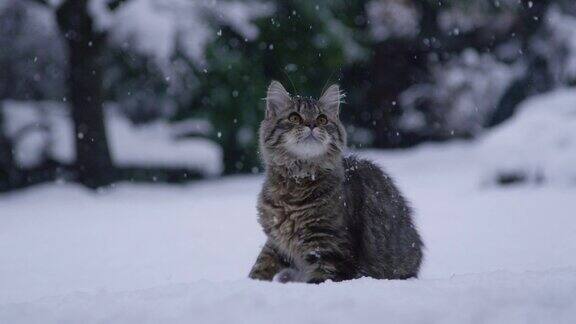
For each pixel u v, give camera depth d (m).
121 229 11.74
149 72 18.06
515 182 16.31
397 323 4.16
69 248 10.03
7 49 20.52
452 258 8.41
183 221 12.53
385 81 29.30
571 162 15.62
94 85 18.19
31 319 4.58
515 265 7.78
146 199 17.08
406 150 29.06
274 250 6.54
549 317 4.20
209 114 21.64
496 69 28.12
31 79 21.80
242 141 22.36
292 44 20.25
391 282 4.94
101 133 18.30
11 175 19.00
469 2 24.50
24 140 19.20
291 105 6.81
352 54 22.05
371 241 6.51
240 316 4.29
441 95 29.00
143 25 17.25
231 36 18.86
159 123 22.77
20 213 14.34
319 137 6.48
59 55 20.73
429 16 28.50
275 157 6.62
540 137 16.34
